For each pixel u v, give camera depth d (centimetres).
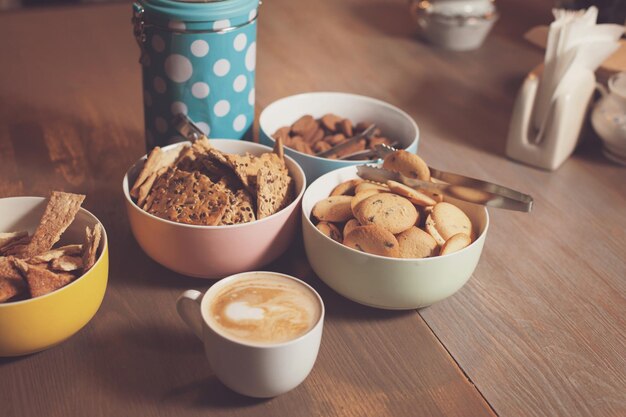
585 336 72
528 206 71
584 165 98
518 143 96
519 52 125
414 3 123
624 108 96
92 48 117
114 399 64
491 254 81
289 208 73
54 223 69
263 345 60
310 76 113
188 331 70
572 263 81
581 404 66
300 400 64
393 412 64
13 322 63
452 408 64
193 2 80
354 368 67
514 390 66
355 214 72
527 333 72
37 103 102
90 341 69
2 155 91
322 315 63
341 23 131
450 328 72
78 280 64
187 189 73
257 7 85
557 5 112
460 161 97
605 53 97
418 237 70
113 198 85
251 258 73
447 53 123
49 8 129
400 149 84
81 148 93
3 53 114
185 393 65
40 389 64
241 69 85
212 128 87
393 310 73
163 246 72
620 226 87
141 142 95
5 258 65
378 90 111
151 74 85
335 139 90
